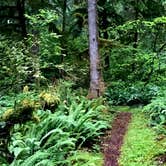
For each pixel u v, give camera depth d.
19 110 10.49
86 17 21.34
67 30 24.30
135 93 18.05
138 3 22.61
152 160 10.04
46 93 13.42
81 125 11.64
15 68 15.87
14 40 18.70
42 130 10.59
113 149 11.23
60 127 11.14
